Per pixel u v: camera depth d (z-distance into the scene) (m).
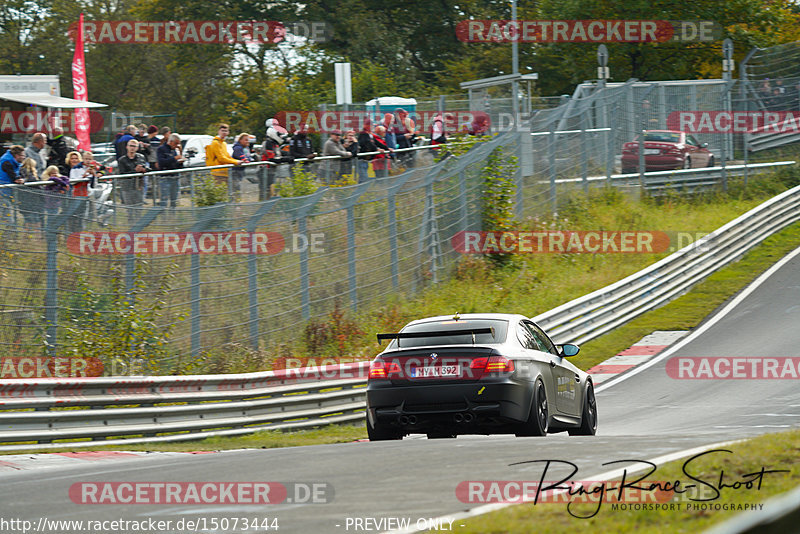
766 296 93.19
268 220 67.00
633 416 55.06
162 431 47.34
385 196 82.06
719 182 134.50
